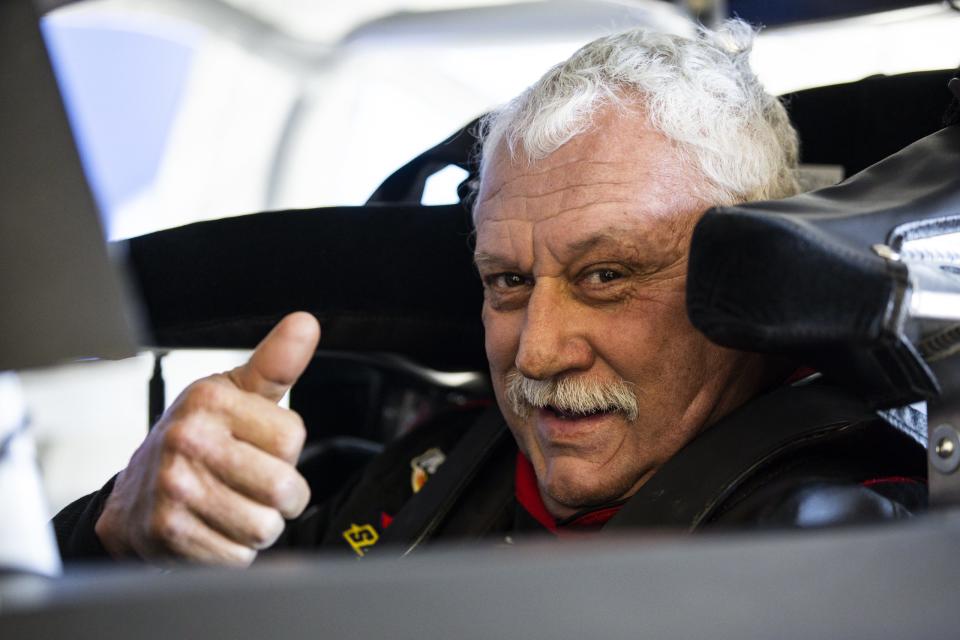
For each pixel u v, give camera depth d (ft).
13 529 1.51
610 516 3.80
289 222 4.63
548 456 3.81
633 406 3.65
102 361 1.67
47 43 1.47
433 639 1.09
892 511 2.97
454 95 13.04
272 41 12.14
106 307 1.51
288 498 2.64
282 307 4.70
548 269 3.65
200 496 2.63
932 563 1.32
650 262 3.57
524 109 3.75
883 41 6.17
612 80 3.66
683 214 3.59
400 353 4.95
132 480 2.84
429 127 13.16
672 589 1.18
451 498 4.18
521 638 1.11
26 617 1.06
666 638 1.14
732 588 1.20
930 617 1.26
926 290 2.14
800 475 3.18
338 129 13.00
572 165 3.61
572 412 3.72
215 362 10.16
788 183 3.95
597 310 3.63
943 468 2.20
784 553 1.26
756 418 3.32
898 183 2.80
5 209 1.47
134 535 2.78
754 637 1.16
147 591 1.09
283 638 1.07
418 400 5.72
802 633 1.18
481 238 3.85
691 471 3.24
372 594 1.11
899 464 3.40
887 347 2.07
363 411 5.73
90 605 1.07
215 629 1.06
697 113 3.63
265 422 2.64
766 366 3.76
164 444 2.66
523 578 1.16
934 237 2.45
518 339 3.83
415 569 1.15
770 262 2.10
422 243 4.63
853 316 2.02
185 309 4.75
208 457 2.61
